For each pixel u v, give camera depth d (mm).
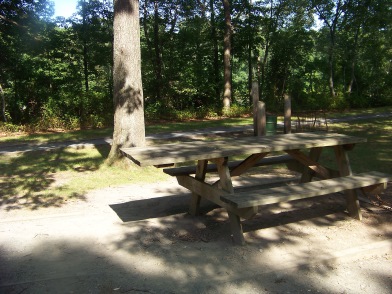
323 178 5566
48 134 15344
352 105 27328
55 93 19219
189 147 4512
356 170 7539
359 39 30562
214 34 26391
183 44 25016
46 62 20500
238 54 28156
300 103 25953
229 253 3865
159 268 3568
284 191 4141
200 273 3461
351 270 3535
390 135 12938
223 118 21312
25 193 6297
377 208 5176
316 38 29266
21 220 4934
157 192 6332
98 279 3371
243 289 3197
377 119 18609
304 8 27609
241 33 26297
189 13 24781
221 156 4023
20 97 18891
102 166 8305
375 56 31250
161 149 4402
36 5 19031
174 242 4176
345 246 3975
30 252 3953
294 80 28469
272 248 3965
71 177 7461
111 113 18875
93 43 22062
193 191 4852
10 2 17906
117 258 3793
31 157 10133
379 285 3268
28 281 3340
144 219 4949
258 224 4688
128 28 7812
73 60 22469
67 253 3924
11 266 3635
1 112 18078
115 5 7809
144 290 3182
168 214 5137
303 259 3686
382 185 4664
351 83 30000
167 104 22906
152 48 25094
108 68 24438
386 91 30250
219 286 3244
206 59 27312
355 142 4930
